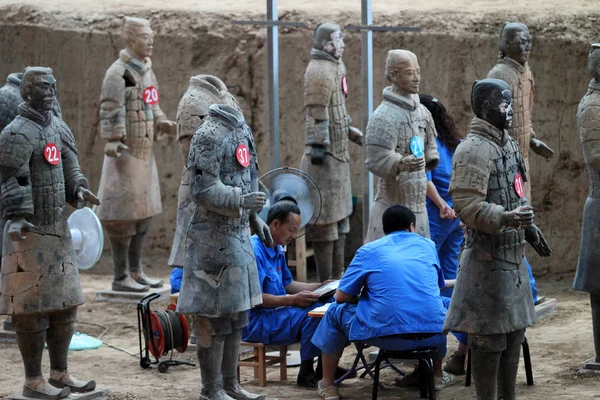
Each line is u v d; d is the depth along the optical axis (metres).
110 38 20.81
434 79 18.94
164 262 20.67
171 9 20.88
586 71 18.23
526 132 14.91
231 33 20.23
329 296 12.65
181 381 12.90
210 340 11.16
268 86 16.89
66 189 11.66
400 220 12.08
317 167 16.34
